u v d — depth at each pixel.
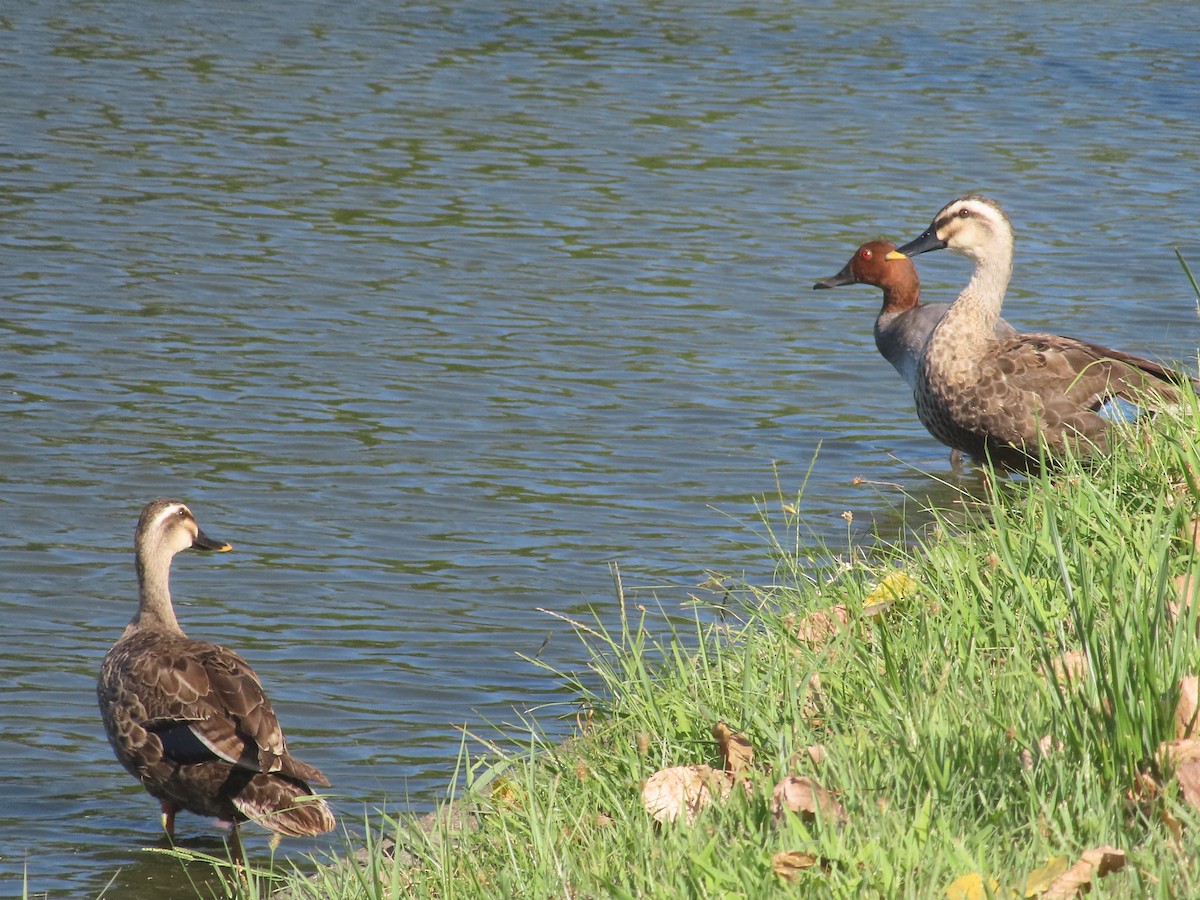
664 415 17.17
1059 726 6.20
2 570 12.90
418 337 19.75
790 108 34.97
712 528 13.91
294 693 10.85
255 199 26.36
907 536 13.40
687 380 18.44
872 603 8.70
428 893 6.74
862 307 21.91
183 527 10.71
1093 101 36.84
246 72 36.47
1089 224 26.22
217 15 43.53
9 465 15.12
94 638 11.83
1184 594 6.44
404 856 7.42
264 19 43.19
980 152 31.45
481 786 7.64
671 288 22.38
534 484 15.02
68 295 20.78
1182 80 39.62
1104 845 5.35
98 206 25.39
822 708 7.45
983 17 47.97
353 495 14.66
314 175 28.09
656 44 41.75
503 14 45.19
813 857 5.57
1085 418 13.67
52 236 23.58
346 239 24.27
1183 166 30.70
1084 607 6.57
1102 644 6.75
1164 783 5.75
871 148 31.56
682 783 6.78
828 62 40.34
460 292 21.78
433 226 25.22
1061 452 13.73
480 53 39.69
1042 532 8.62
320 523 14.00
